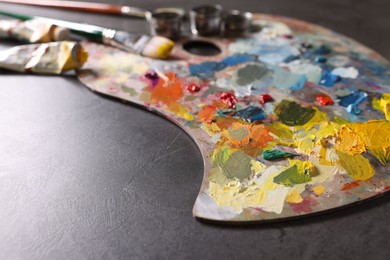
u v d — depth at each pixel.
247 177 0.86
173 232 0.77
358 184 0.85
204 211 0.79
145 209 0.81
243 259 0.72
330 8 1.66
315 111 1.05
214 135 0.97
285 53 1.31
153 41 1.29
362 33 1.46
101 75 1.20
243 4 1.68
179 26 1.38
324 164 0.90
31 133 1.01
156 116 1.07
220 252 0.73
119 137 1.00
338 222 0.79
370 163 0.90
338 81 1.17
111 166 0.92
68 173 0.90
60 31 1.32
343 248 0.74
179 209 0.81
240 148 0.93
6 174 0.89
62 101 1.12
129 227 0.78
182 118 1.03
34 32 1.35
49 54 1.23
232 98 1.09
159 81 1.17
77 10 1.58
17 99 1.13
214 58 1.28
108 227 0.78
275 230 0.77
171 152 0.95
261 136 0.97
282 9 1.64
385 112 1.04
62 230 0.77
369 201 0.83
